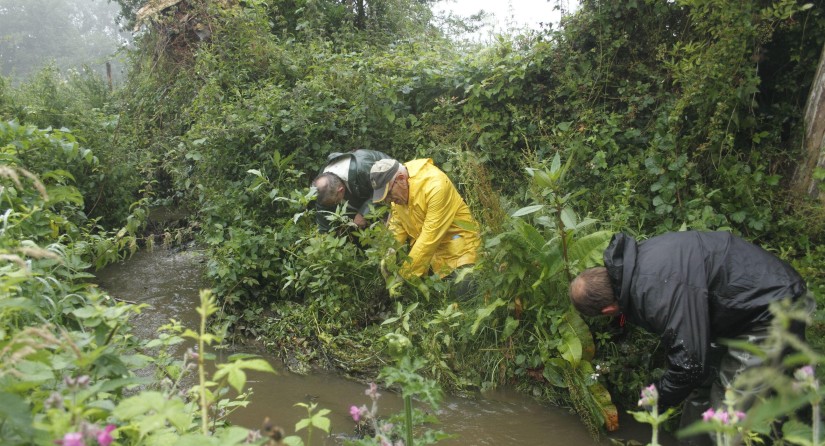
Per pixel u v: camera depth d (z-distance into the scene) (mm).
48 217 3428
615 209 4340
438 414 3613
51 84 7777
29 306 1704
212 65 7145
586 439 3375
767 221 4207
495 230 4023
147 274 5688
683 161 4418
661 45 4770
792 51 4660
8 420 1328
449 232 4484
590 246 3500
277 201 5469
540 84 5445
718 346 3125
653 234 4383
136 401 1428
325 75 6172
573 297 3139
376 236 4258
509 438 3375
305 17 8695
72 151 4367
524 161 5203
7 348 1403
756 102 4723
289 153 5848
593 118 5062
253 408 3605
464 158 4875
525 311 3914
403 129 5746
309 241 4699
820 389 1200
